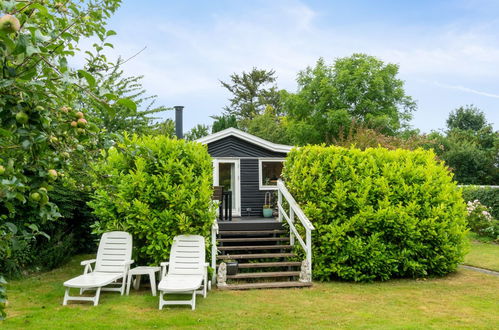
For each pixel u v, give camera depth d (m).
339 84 29.06
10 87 1.87
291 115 32.62
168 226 7.79
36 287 7.54
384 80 29.11
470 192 16.42
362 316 5.81
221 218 11.44
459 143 30.67
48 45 1.92
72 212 10.84
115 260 7.48
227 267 7.93
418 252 8.81
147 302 6.54
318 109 28.95
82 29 2.92
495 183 29.05
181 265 7.35
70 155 2.34
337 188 8.57
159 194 7.76
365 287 7.82
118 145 2.55
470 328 5.27
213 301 6.63
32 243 8.94
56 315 5.71
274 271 8.91
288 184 9.88
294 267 8.77
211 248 8.11
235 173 14.26
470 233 14.23
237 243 9.69
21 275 8.39
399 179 8.85
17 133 1.86
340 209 8.61
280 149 14.49
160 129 20.08
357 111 28.36
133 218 7.82
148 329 5.15
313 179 8.92
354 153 9.10
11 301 6.49
